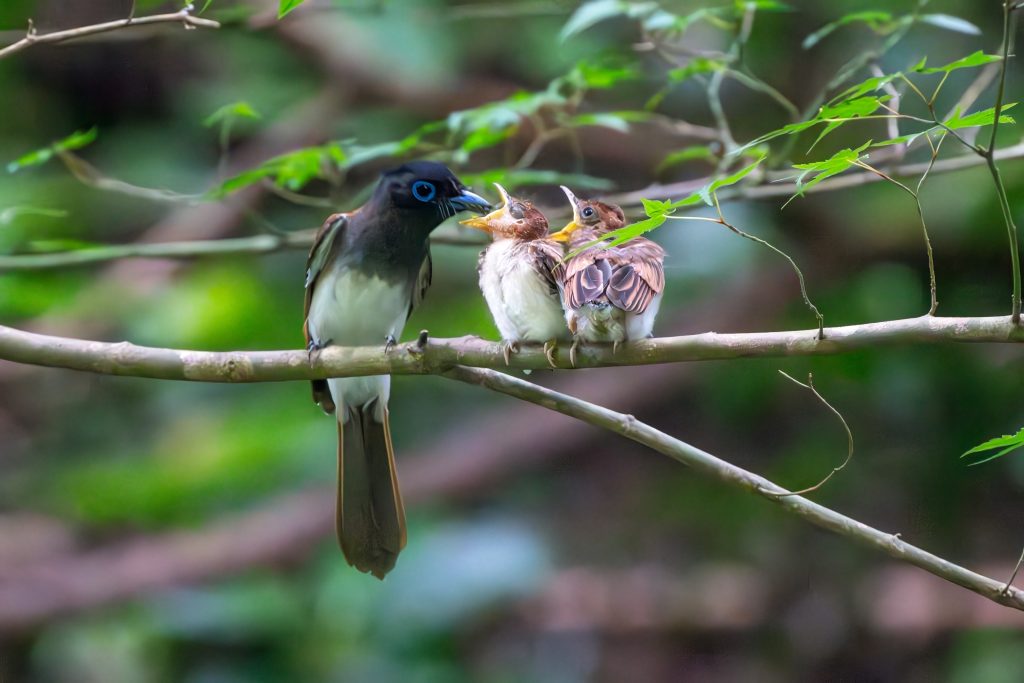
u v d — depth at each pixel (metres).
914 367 12.84
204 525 13.76
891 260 13.12
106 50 14.34
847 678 13.54
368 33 13.76
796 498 6.41
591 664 13.88
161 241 13.76
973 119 5.22
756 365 13.64
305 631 13.06
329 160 9.32
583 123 9.30
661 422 14.70
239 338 13.30
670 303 13.67
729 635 13.99
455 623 13.06
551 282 6.77
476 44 14.07
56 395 14.60
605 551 14.55
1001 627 13.02
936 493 13.19
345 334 8.24
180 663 13.12
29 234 12.65
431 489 13.99
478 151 13.44
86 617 13.20
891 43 8.62
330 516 13.48
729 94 13.23
